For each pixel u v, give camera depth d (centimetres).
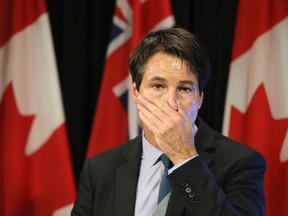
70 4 761
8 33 720
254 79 652
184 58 346
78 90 764
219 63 720
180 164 332
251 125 650
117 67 712
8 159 704
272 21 655
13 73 709
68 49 765
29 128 709
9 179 704
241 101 664
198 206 324
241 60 663
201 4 727
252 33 660
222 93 723
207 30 723
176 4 738
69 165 703
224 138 398
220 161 376
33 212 705
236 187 362
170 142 335
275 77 652
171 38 354
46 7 764
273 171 645
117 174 394
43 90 709
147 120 341
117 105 709
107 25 763
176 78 343
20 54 712
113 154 421
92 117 775
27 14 716
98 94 766
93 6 764
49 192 701
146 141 393
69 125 770
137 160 396
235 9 716
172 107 340
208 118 727
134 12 692
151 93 347
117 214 372
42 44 710
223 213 323
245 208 350
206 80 365
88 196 412
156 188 374
